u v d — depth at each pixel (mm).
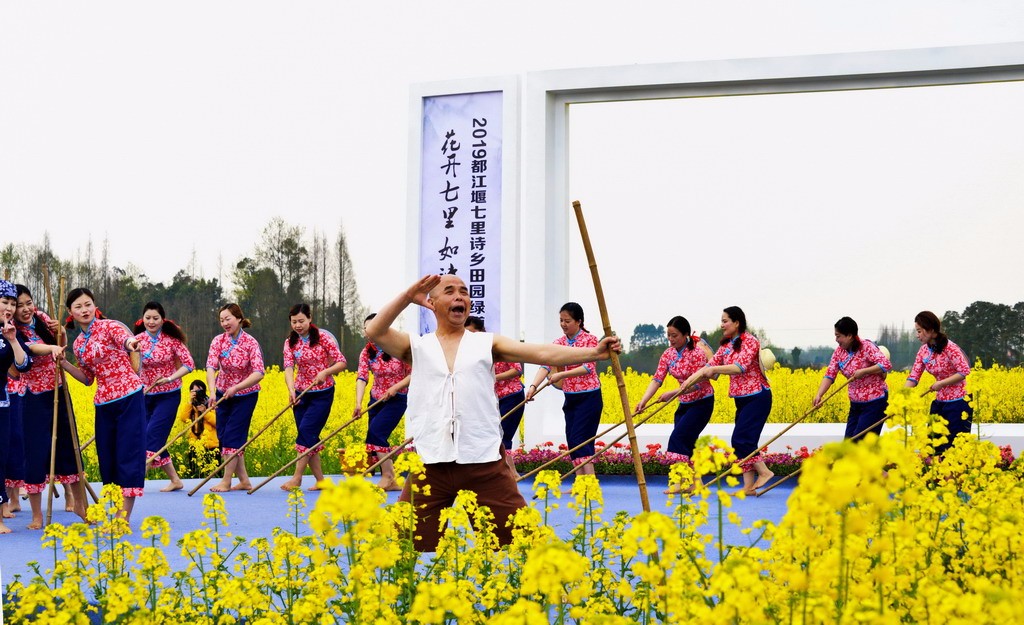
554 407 11477
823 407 13594
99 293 24312
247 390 9398
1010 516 2982
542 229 11523
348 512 2264
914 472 3373
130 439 6617
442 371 4223
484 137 11453
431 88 11570
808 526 2170
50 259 24188
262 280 24547
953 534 3400
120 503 4379
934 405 8633
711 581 2234
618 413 13742
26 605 2986
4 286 6844
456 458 4168
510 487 4238
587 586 3055
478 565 3609
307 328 9305
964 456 4660
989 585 2244
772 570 2666
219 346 9328
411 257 11562
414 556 3461
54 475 7141
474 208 11453
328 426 13961
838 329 8734
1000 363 13141
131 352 6793
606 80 11414
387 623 2688
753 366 8609
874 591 2666
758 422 8594
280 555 3586
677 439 8984
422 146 11602
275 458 12289
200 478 11242
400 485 9242
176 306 24375
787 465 10336
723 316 8562
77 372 6824
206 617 3373
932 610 2340
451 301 4270
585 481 3875
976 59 10570
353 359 24172
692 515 3316
